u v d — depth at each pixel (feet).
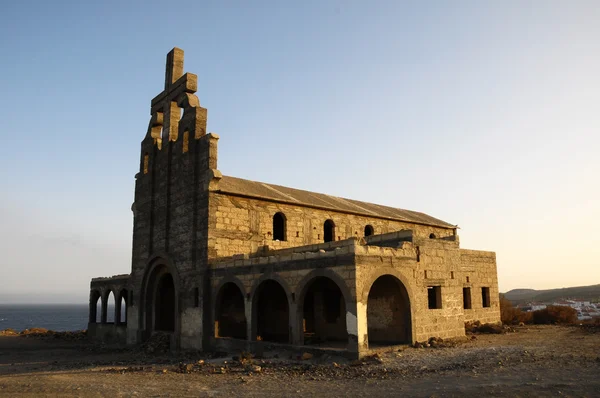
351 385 55.98
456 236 99.09
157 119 131.23
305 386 57.21
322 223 125.80
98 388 60.13
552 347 76.54
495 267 130.11
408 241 88.74
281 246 114.62
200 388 59.36
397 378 57.93
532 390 46.73
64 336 167.12
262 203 113.70
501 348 77.10
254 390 56.54
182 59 130.72
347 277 75.00
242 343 92.12
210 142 107.65
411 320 82.84
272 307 110.93
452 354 72.79
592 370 54.54
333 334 97.76
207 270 102.73
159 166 125.70
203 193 106.52
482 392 47.19
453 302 94.07
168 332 113.80
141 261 126.52
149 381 65.62
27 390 59.36
